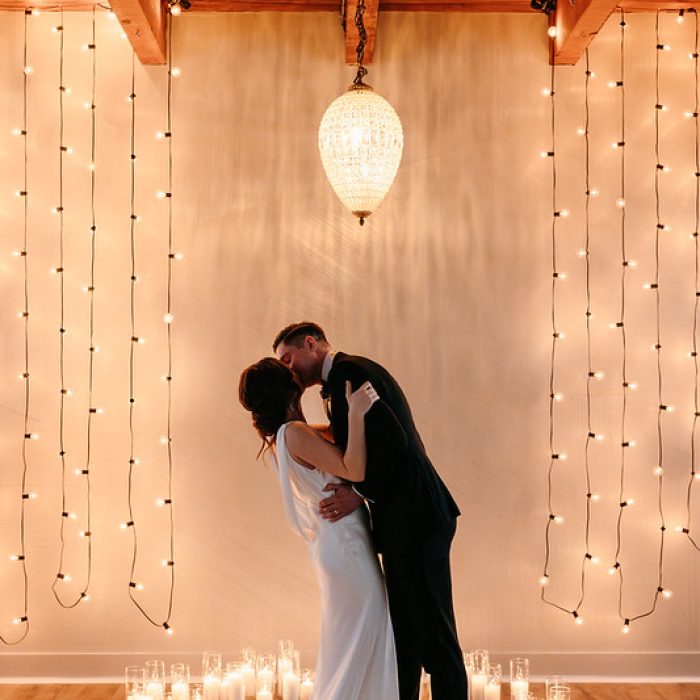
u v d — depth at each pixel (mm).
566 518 3885
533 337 3906
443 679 2799
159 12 3738
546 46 3939
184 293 3891
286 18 3926
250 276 3896
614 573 3879
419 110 3922
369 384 2709
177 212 3898
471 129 3926
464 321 3898
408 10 3932
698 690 3693
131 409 3875
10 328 3875
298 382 2967
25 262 3885
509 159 3926
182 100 3912
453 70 3932
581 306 3918
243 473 3869
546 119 3936
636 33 3938
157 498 3859
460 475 3881
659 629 3879
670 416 3916
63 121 3908
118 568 3850
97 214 3900
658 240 3939
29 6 3908
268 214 3904
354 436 2697
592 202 3934
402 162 3916
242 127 3908
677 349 3932
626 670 3852
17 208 3895
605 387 3912
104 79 3914
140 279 3893
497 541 3871
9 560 3836
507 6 3916
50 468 3857
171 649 3840
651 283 3928
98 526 3855
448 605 2871
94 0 3906
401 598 2861
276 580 3854
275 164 3910
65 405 3869
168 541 3857
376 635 2799
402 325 3887
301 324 3078
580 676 3844
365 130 3008
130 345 3883
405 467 2859
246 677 3447
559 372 3906
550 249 3916
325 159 3094
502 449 3885
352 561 2803
